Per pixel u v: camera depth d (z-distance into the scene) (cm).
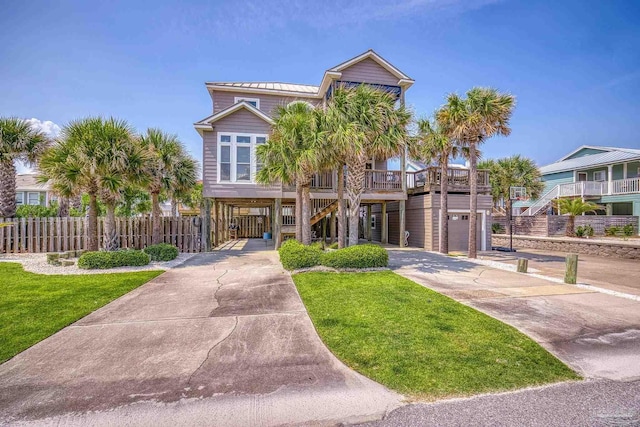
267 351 364
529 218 2041
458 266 947
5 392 279
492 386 291
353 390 286
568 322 459
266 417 248
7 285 673
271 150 977
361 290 629
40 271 838
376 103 891
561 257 1239
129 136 956
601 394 280
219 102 1602
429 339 392
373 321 455
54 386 289
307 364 333
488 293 622
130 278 749
